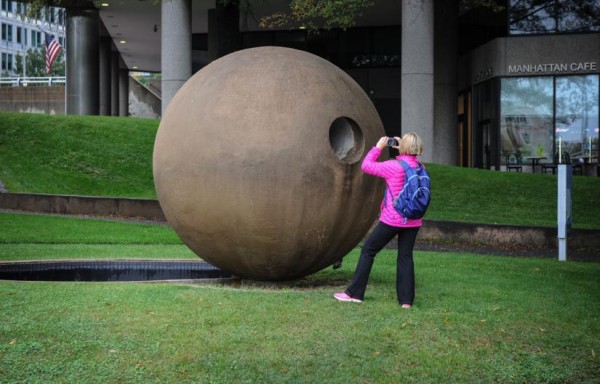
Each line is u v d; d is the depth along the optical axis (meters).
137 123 29.31
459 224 16.20
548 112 28.78
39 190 23.53
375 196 8.36
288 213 7.85
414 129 25.53
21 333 6.30
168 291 8.05
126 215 19.03
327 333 6.48
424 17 25.28
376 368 5.71
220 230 8.05
